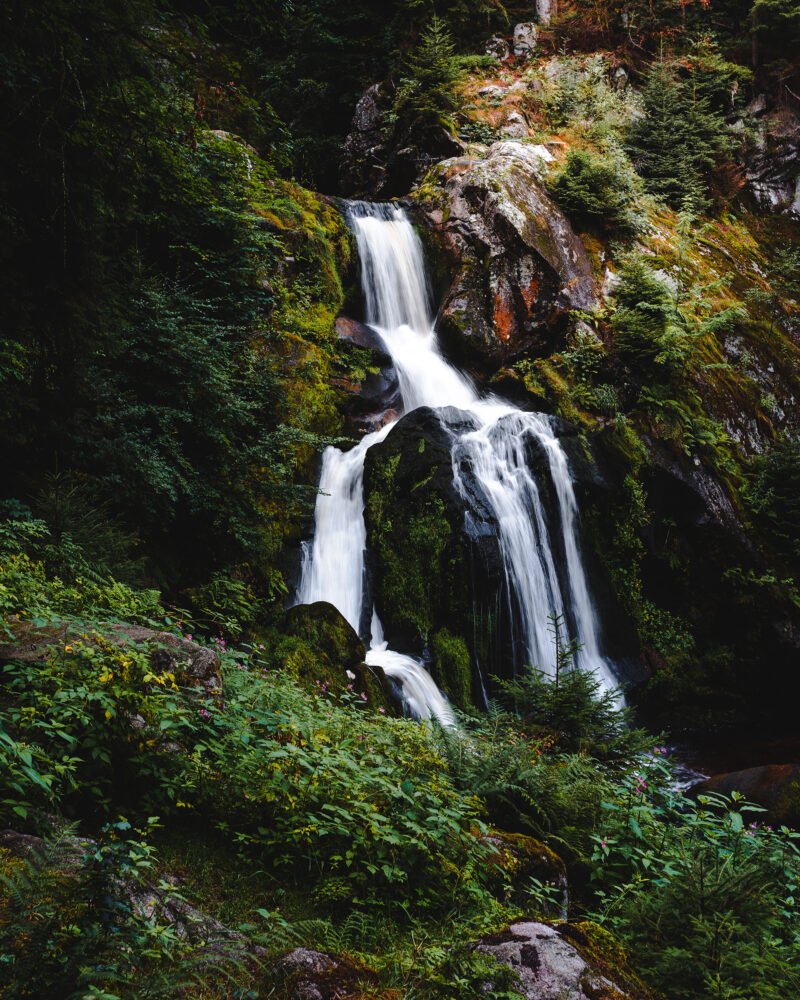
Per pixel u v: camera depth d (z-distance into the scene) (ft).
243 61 73.87
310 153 72.84
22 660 13.44
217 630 29.86
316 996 8.63
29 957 7.06
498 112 68.95
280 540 37.37
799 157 77.97
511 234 54.49
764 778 26.08
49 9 18.04
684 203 67.82
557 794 17.52
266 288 44.62
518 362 51.47
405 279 55.93
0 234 21.35
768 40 79.61
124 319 26.84
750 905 13.04
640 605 45.62
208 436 34.53
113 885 7.87
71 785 11.40
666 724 42.57
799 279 68.44
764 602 46.52
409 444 40.11
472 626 37.40
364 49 77.36
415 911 12.23
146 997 7.42
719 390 53.26
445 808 14.11
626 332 51.26
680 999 11.04
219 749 13.43
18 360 24.03
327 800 13.34
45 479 27.63
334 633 30.48
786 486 49.73
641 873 15.55
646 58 79.77
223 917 10.72
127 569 26.22
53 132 20.58
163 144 23.95
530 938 10.07
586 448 45.14
